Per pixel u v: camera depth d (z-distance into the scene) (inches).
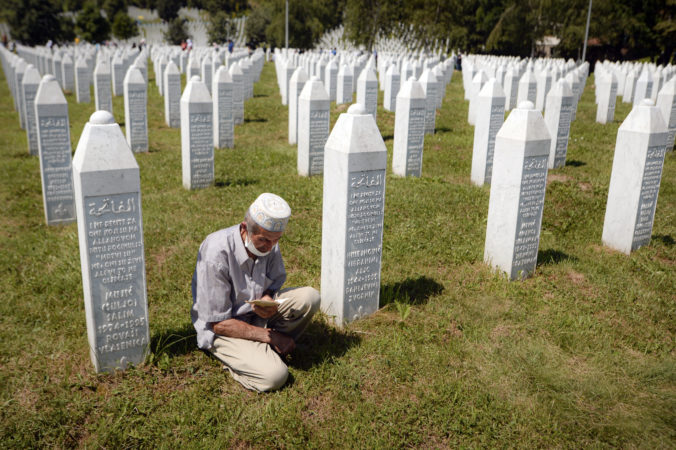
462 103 806.5
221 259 142.7
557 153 429.4
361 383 156.0
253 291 151.2
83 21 3331.7
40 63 1119.6
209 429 134.6
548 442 136.5
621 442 137.9
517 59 1745.8
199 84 341.7
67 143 284.4
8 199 333.1
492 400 150.6
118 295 150.0
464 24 2464.3
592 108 793.6
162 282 214.5
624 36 2231.8
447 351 173.2
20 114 582.6
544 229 292.2
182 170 385.1
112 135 140.9
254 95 898.7
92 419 138.8
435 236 272.1
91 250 142.0
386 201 327.0
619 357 173.2
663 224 299.4
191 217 293.7
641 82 737.6
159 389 150.7
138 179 144.0
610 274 233.1
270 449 131.1
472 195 345.7
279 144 526.9
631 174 249.9
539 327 190.4
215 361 162.9
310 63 1030.4
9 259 237.0
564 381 159.8
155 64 962.1
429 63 1178.6
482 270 233.1
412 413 144.6
